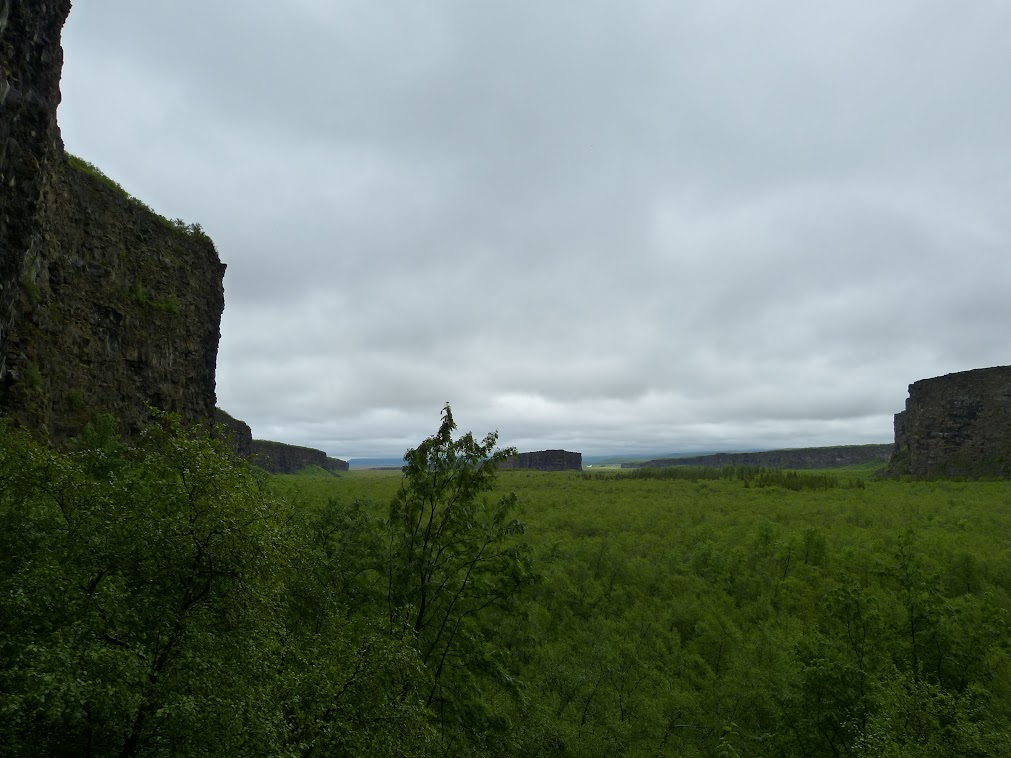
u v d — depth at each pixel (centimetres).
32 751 547
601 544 2744
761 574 2414
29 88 1738
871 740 826
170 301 3322
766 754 1203
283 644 756
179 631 623
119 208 2986
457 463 1304
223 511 665
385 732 700
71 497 716
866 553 2514
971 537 2856
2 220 1664
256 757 575
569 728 1289
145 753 554
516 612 1805
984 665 1212
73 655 538
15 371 2036
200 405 3638
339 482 7038
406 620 1145
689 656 1716
